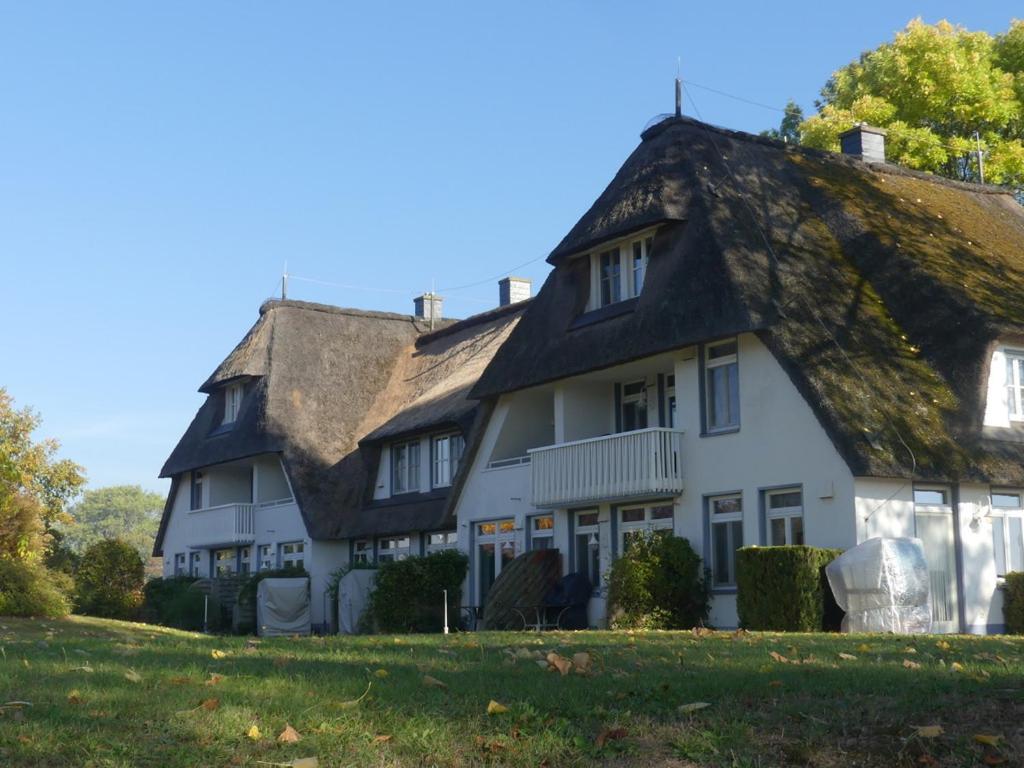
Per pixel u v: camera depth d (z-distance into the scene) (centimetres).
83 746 762
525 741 805
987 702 884
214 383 4678
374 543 4016
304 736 809
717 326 2502
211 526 4731
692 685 971
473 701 906
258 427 4322
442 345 4494
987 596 2422
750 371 2527
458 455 3691
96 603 4203
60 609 2817
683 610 2541
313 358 4494
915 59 4312
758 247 2661
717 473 2581
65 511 5403
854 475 2262
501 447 3275
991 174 4191
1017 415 2548
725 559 2564
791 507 2423
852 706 880
